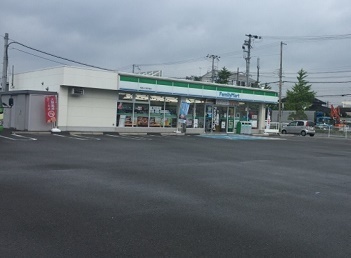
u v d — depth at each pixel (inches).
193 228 228.8
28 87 1114.1
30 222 227.9
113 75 1022.4
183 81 1160.2
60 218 237.9
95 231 216.5
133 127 1096.8
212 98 1257.4
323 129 2053.4
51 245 192.5
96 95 1022.4
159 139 917.2
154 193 318.3
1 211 248.5
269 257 187.8
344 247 205.8
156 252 188.7
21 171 396.2
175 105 1192.8
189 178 397.1
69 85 952.9
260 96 1391.5
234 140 1020.5
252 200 309.4
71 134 924.6
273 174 452.1
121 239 205.3
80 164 460.4
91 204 274.2
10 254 179.2
